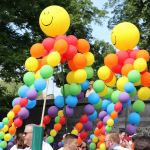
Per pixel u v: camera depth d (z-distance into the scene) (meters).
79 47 7.96
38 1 20.36
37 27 20.73
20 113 8.18
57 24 7.63
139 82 7.97
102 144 8.48
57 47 7.62
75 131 8.53
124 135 8.15
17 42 20.11
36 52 7.95
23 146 7.46
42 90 7.75
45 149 7.12
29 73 8.08
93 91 8.98
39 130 5.26
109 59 7.99
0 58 18.48
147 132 11.47
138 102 8.14
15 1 19.83
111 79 8.18
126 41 7.83
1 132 8.75
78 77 7.83
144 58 7.88
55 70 8.91
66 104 8.27
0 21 19.50
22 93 8.10
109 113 8.26
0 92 20.22
